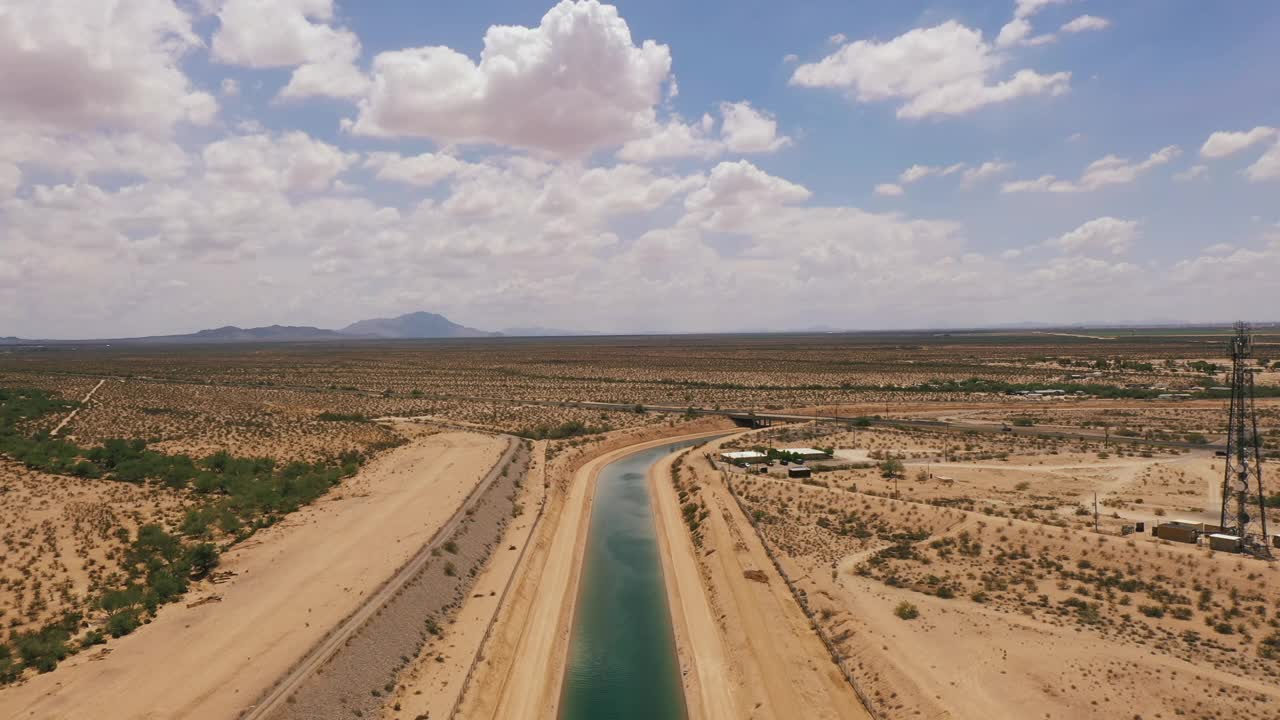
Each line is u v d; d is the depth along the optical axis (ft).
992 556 224.53
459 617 208.54
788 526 272.31
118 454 349.41
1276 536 212.02
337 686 158.10
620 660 196.95
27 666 158.40
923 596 201.57
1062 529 230.27
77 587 202.39
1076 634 172.24
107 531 246.47
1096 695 146.72
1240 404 231.71
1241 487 241.35
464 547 251.39
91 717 139.33
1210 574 194.08
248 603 194.70
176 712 141.49
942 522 252.01
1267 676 149.48
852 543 248.93
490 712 167.73
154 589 197.98
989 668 160.56
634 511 341.21
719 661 191.52
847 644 182.39
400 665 176.55
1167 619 178.70
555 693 180.14
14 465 323.57
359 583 207.00
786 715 161.07
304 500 303.07
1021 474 335.67
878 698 159.63
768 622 202.49
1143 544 212.23
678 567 261.03
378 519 273.13
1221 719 136.05
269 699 146.92
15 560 216.33
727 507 306.76
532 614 222.48
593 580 254.06
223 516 263.29
